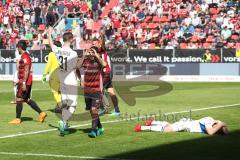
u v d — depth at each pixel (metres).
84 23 98.62
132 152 25.81
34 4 107.38
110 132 32.12
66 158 24.34
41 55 90.44
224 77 85.56
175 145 27.67
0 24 107.19
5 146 27.67
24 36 101.12
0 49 91.69
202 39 93.69
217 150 26.36
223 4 99.94
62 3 103.38
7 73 91.44
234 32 93.38
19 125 35.50
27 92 36.41
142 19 101.00
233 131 32.31
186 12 99.50
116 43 92.25
